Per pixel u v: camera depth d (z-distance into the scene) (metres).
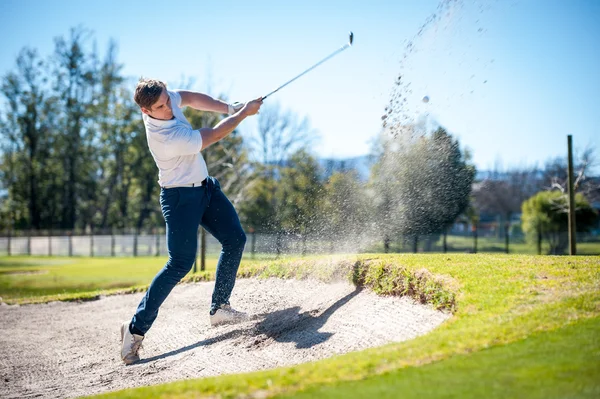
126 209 51.16
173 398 3.26
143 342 6.23
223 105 5.40
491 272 5.02
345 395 2.95
